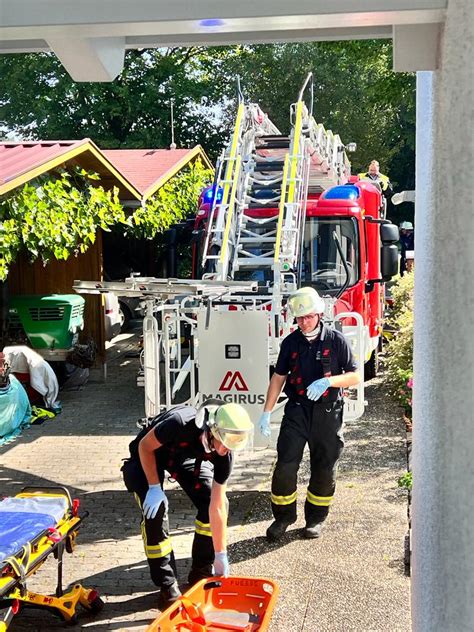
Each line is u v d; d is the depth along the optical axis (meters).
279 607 4.66
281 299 7.48
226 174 8.87
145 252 16.56
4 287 11.01
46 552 4.24
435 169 2.14
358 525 5.89
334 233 9.53
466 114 2.06
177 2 2.00
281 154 10.10
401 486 6.70
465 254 2.10
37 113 29.41
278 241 8.30
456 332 2.12
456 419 2.14
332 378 5.46
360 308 9.58
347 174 12.64
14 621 4.65
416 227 2.81
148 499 4.54
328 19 2.02
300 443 5.58
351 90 27.09
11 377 9.04
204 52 31.12
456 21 2.01
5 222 8.58
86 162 10.68
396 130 29.06
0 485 7.20
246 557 5.41
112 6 2.02
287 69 27.67
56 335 10.70
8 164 9.16
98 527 6.16
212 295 6.45
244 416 4.22
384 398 10.13
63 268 12.34
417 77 2.74
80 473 7.55
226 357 6.41
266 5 2.01
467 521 2.14
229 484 6.94
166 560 4.66
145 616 4.68
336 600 4.73
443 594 2.19
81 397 11.02
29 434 9.06
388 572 5.10
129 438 8.84
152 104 29.47
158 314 8.17
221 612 3.83
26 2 2.03
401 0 2.00
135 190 11.75
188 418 4.46
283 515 5.68
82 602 4.64
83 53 2.24
